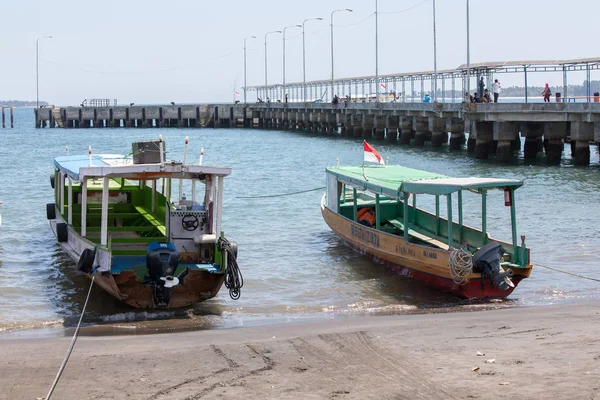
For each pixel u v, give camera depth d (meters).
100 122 116.19
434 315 14.66
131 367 11.02
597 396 9.09
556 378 9.80
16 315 15.46
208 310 15.85
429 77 66.62
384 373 10.39
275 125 109.31
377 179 20.58
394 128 68.69
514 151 54.69
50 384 10.30
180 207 17.30
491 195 31.75
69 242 18.89
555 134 44.38
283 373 10.55
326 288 17.73
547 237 23.12
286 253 21.67
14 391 10.02
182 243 16.62
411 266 18.03
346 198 24.39
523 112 43.47
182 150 65.88
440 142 59.56
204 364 11.12
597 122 39.66
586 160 42.12
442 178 20.17
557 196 31.30
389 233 19.20
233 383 10.15
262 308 16.02
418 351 11.49
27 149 69.31
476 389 9.53
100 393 9.88
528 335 12.30
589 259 20.23
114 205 20.98
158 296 15.27
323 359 11.23
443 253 16.59
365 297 16.94
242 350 11.88
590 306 14.98
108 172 15.74
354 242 21.27
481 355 11.10
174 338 13.06
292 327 13.80
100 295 17.03
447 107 54.72
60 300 16.70
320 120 88.50
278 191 36.12
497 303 16.11
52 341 12.88
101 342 12.80
